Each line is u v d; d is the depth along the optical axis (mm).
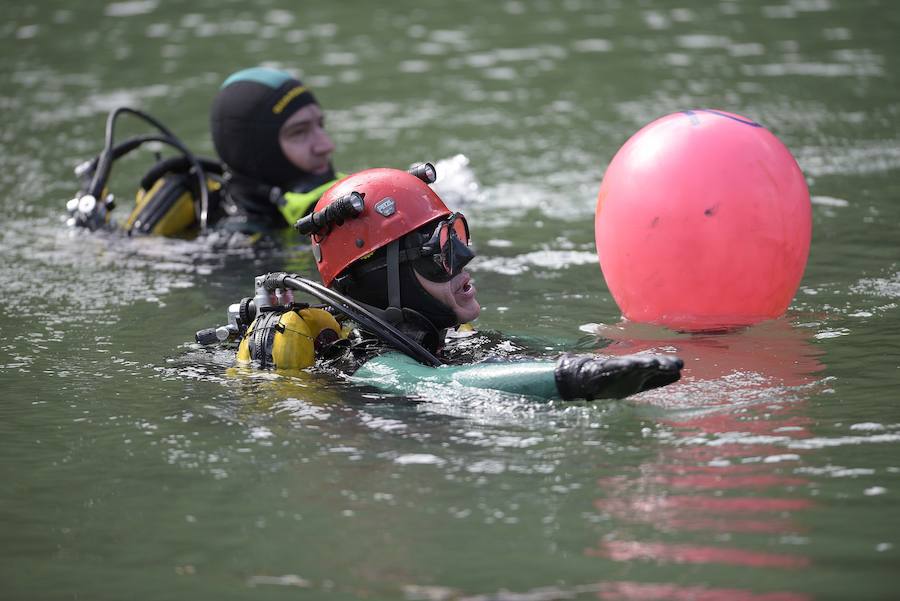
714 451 11656
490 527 10234
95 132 32938
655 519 10250
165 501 11078
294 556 9883
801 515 10219
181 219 23797
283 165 23750
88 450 12398
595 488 10922
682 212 15094
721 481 10969
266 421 12891
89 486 11500
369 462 11719
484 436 12227
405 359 14031
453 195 25734
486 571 9484
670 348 15125
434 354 14828
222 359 15336
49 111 35375
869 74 36906
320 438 12359
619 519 10273
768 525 10062
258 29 47656
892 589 8977
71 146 31453
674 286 15430
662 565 9461
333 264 14602
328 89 38062
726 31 44906
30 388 14484
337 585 9383
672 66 39531
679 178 15195
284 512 10703
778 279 15367
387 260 14297
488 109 34875
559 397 12758
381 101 36312
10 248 22234
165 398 13883
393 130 32750
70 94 37594
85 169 24109
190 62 41875
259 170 23734
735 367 14195
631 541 9883
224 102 23797
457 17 49438
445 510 10594
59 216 24844
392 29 47469
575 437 12117
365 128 33062
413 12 50688
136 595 9383
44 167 29266
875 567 9297
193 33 46750
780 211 15148
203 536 10328
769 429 12188
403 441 12188
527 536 10039
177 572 9719
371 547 9961
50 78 39812
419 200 14477
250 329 14906
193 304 18531
